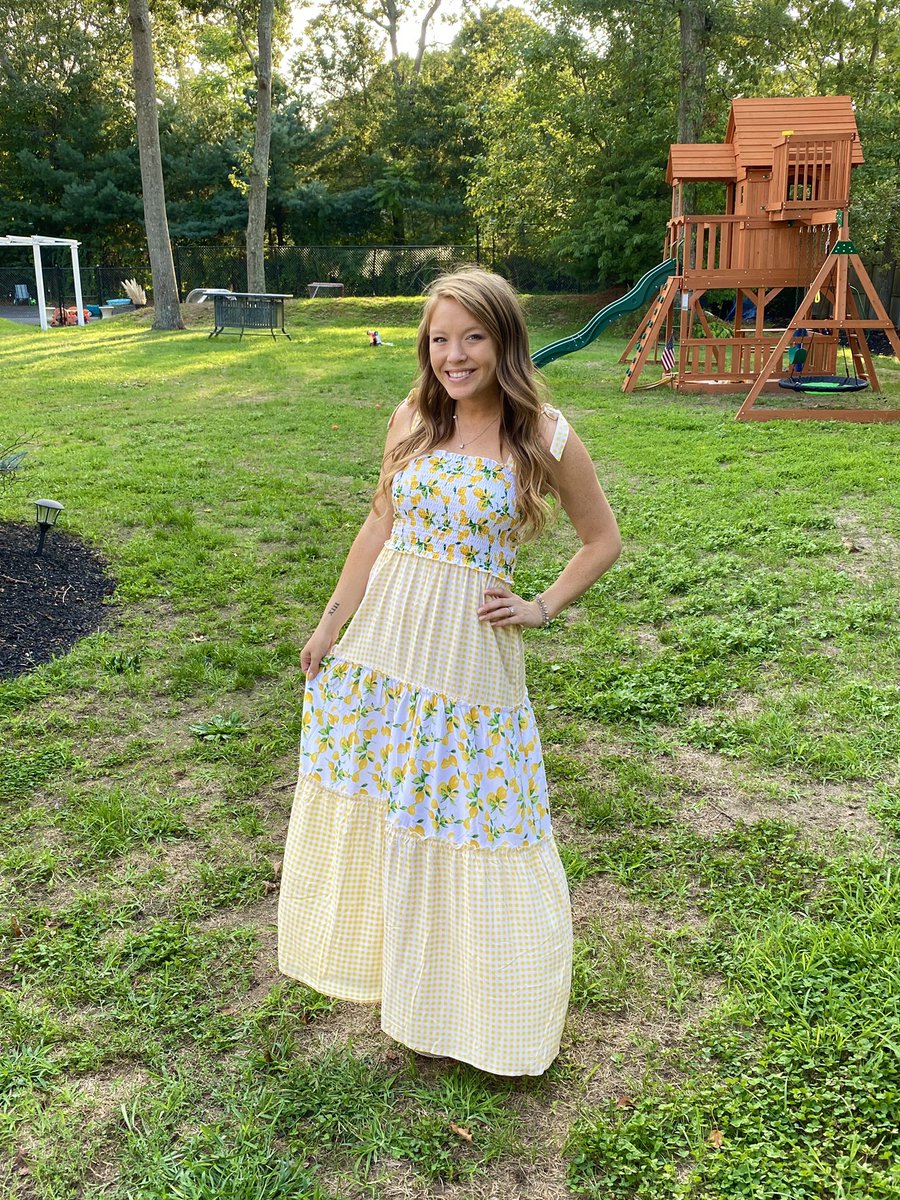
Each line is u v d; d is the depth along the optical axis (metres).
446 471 2.24
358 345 20.12
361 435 10.76
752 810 3.58
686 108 22.34
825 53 25.86
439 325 2.16
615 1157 2.16
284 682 4.71
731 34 22.89
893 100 23.97
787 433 10.38
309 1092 2.38
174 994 2.71
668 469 8.82
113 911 3.07
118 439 10.61
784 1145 2.18
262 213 27.59
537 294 29.03
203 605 5.70
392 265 33.06
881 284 24.34
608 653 4.98
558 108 24.34
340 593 2.48
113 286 34.81
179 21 29.72
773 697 4.43
